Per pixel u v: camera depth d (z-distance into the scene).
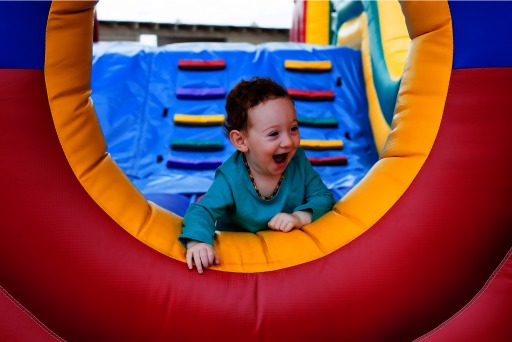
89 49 1.32
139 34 7.50
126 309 1.24
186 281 1.25
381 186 1.36
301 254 1.31
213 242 1.36
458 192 1.28
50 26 1.24
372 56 3.41
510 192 1.27
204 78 3.57
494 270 1.28
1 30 1.22
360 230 1.32
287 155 1.46
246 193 1.51
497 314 1.23
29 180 1.23
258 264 1.29
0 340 1.17
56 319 1.24
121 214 1.29
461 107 1.30
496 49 1.28
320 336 1.26
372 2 3.48
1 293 1.20
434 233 1.28
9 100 1.23
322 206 1.51
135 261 1.25
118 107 3.33
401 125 1.38
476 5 1.28
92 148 1.31
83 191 1.27
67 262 1.23
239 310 1.24
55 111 1.26
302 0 5.12
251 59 3.68
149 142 3.23
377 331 1.28
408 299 1.27
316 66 3.60
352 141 3.32
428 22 1.33
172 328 1.24
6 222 1.22
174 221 1.43
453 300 1.29
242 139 1.49
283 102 1.42
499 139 1.28
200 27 7.59
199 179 2.83
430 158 1.31
